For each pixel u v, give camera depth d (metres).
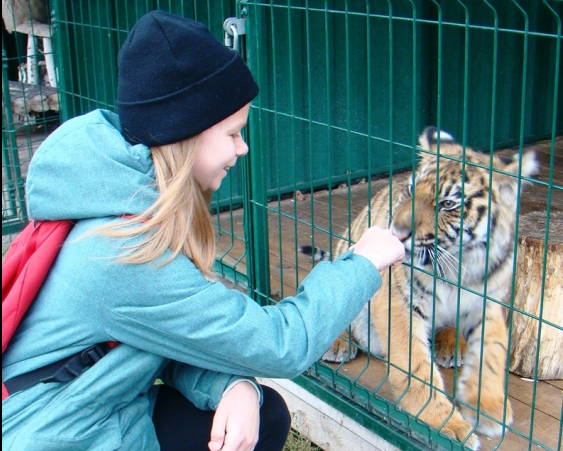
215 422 1.96
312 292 1.89
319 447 3.14
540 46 6.17
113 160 1.71
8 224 5.11
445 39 5.66
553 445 2.59
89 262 1.71
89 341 1.77
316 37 5.04
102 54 4.45
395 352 3.05
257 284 3.32
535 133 6.46
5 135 5.12
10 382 1.77
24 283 1.73
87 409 1.77
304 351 1.84
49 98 6.30
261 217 3.21
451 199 3.09
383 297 3.13
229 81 1.77
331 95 5.25
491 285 3.09
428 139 3.36
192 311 1.75
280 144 5.12
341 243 3.95
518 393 3.01
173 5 4.62
